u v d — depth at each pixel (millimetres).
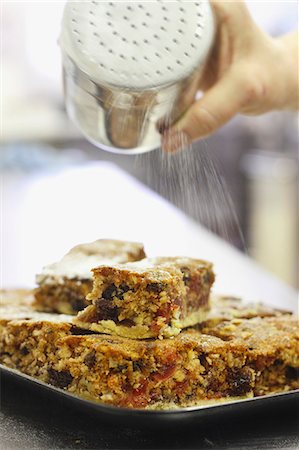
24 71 1781
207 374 433
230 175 1301
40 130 1535
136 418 391
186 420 395
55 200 1044
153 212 970
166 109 459
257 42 535
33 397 453
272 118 1313
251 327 478
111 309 434
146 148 486
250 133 1319
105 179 1191
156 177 538
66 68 453
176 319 436
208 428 413
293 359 453
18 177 1229
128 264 453
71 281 492
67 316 471
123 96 438
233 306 524
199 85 517
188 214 967
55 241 833
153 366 416
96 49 435
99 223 917
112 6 443
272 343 451
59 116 1615
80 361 423
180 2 451
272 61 543
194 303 469
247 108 550
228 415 405
